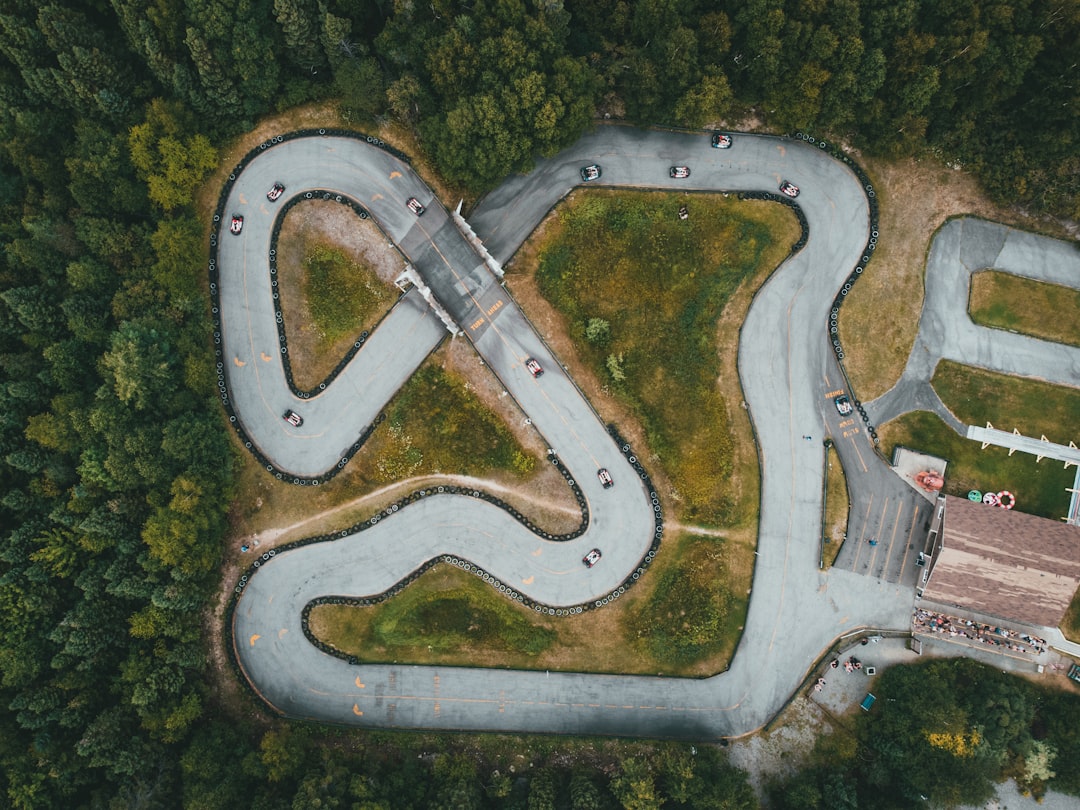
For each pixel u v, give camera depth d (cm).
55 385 8238
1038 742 8762
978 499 9319
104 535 7994
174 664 8162
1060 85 8438
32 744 7550
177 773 8025
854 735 9019
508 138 8494
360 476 9056
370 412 9138
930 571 9038
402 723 8994
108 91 8194
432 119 8619
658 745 8956
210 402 8681
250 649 8894
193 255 8569
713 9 8750
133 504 8081
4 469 8025
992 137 9112
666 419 9219
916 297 9412
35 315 8031
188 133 8625
